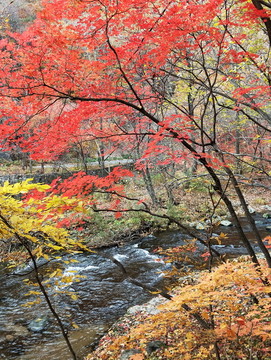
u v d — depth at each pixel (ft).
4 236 7.74
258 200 50.72
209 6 8.82
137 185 54.39
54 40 9.76
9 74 10.20
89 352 17.01
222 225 40.19
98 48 11.05
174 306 6.33
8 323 21.13
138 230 40.04
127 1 9.02
